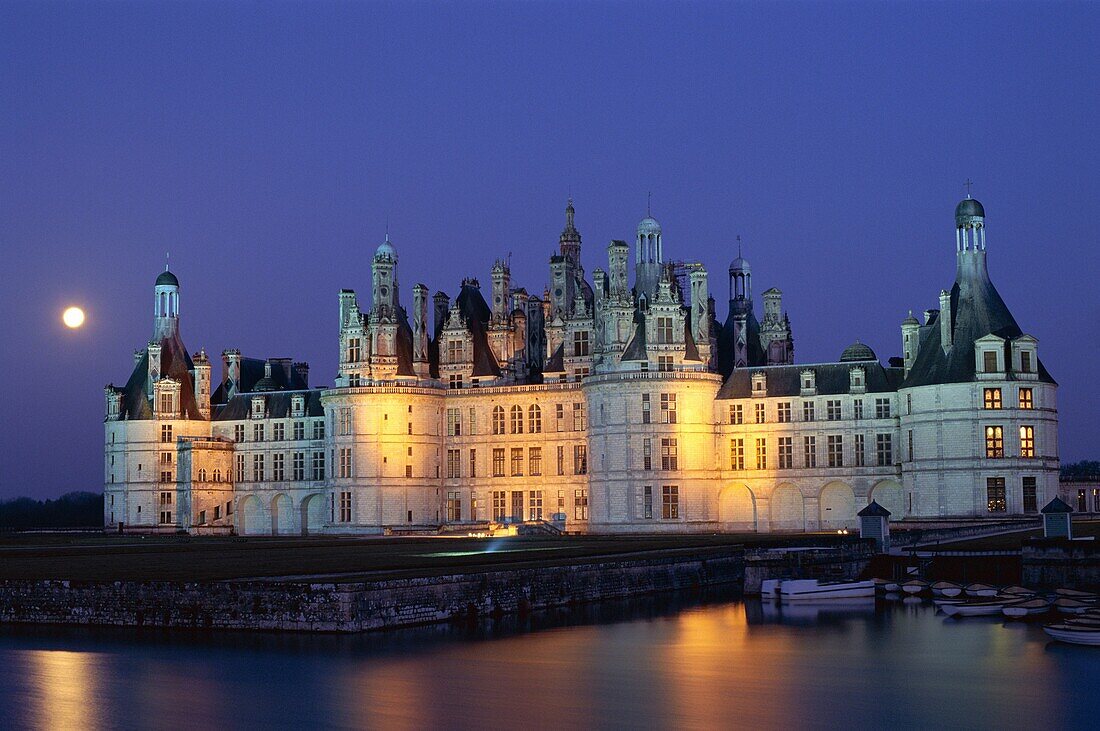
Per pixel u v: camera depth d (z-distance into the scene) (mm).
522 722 61844
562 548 129500
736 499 173125
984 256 158875
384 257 190375
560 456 186375
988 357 153625
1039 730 60875
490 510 189375
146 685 68812
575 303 190250
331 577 88875
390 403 186625
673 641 83625
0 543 159000
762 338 192500
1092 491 179250
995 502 152000
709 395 173250
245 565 102312
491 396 190500
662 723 61812
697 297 180875
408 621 86562
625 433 172375
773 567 109688
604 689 68812
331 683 69250
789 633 87312
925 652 79562
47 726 61594
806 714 63688
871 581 107062
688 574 116062
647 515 171000
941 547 118125
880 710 64438
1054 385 156250
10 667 73188
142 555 120250
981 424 152875
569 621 92000
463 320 196125
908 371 165875
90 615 87812
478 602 92500
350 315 190875
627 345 175875
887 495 165500
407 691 67750
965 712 64125
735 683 70562
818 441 168375
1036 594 99938
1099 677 71625
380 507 185750
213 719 62344
